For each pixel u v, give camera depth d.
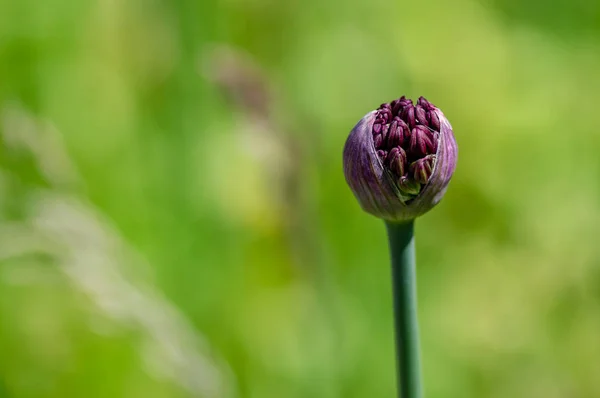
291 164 0.53
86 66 0.58
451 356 0.58
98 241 0.51
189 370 0.51
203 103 0.58
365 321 0.57
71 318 0.54
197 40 0.58
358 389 0.55
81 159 0.57
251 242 0.55
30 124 0.53
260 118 0.52
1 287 0.54
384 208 0.39
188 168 0.57
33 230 0.51
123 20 0.58
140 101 0.58
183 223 0.57
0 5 0.57
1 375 0.54
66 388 0.54
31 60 0.58
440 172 0.39
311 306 0.54
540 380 0.58
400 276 0.40
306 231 0.54
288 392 0.55
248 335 0.55
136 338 0.54
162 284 0.55
